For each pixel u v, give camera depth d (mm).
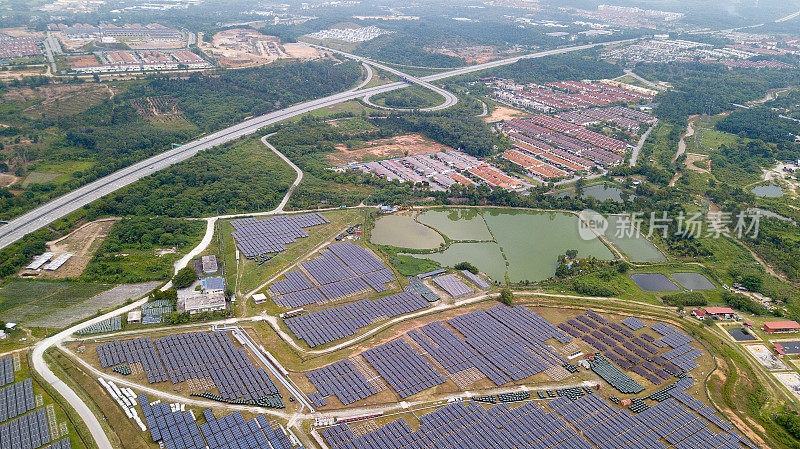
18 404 171375
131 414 168125
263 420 167500
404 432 164875
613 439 163500
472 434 164750
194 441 158750
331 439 161375
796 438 167250
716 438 164875
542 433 165125
